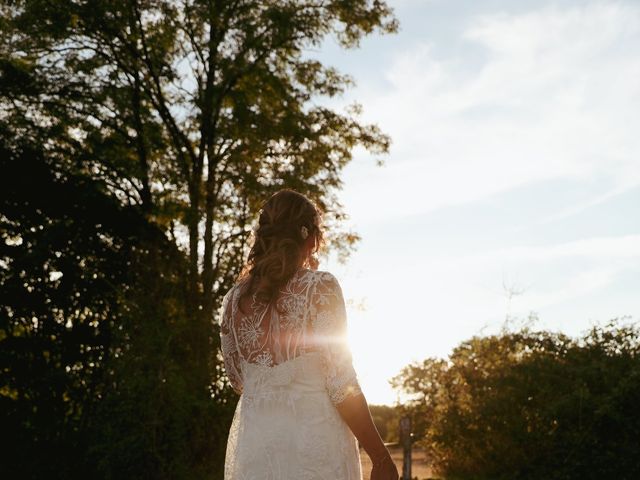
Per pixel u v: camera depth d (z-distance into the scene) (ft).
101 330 48.29
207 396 47.11
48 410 46.96
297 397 8.20
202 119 59.88
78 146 57.67
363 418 8.16
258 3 60.44
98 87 59.52
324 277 8.36
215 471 46.26
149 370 44.86
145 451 42.16
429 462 62.80
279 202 8.89
